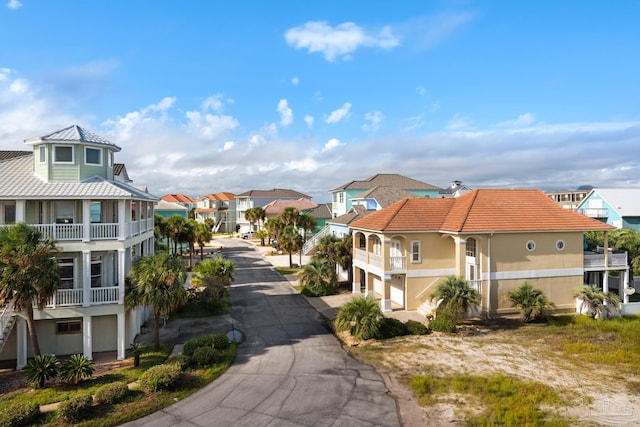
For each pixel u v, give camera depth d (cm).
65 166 2064
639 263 3228
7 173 2072
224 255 5572
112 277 2203
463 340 2161
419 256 2733
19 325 1912
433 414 1366
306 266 3359
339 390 1561
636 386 1579
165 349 2055
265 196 8731
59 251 1842
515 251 2683
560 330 2331
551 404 1422
